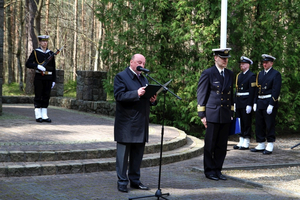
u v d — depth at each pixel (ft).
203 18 37.60
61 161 20.42
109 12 39.06
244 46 38.81
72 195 15.67
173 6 38.14
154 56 37.50
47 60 31.24
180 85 38.70
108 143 23.98
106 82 40.34
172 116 38.99
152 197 16.02
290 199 16.25
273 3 38.32
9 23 82.69
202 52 37.14
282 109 40.42
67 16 113.39
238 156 26.68
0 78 33.94
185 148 26.89
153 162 22.66
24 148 20.89
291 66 39.96
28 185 16.96
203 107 19.61
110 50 39.73
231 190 17.43
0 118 32.68
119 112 16.84
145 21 37.37
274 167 23.18
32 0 68.13
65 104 47.70
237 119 25.07
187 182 18.80
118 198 15.58
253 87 29.14
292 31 39.22
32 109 42.70
